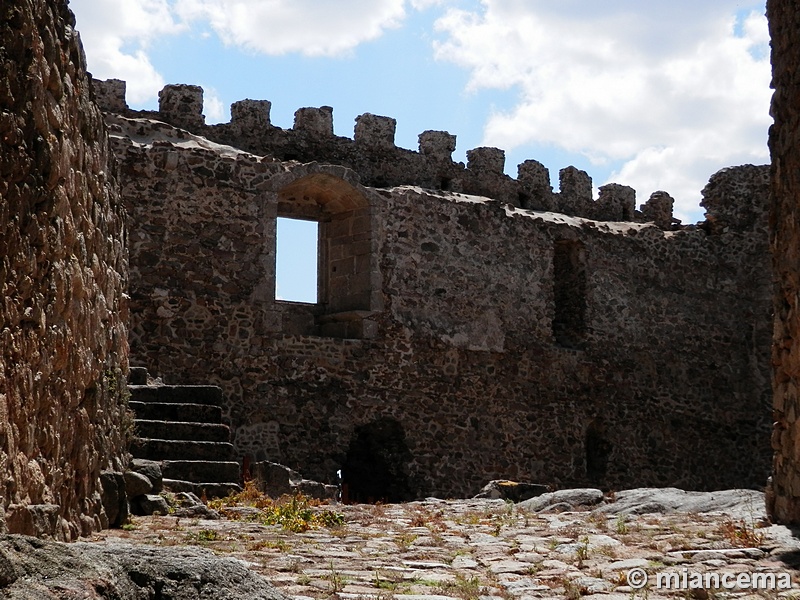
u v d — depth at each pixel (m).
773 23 11.62
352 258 24.22
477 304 25.33
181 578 5.00
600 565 9.47
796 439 10.86
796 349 10.84
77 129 8.98
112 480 10.84
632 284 27.98
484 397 25.12
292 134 24.94
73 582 4.44
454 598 7.84
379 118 25.98
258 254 22.75
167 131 22.70
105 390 10.82
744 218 30.05
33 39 7.29
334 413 23.09
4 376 6.80
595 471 26.98
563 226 27.03
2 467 6.72
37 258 7.60
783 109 11.29
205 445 15.63
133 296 21.38
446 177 26.52
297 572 8.74
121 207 12.34
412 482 23.89
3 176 6.77
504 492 18.55
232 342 22.20
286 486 17.70
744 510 12.65
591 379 26.88
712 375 28.97
